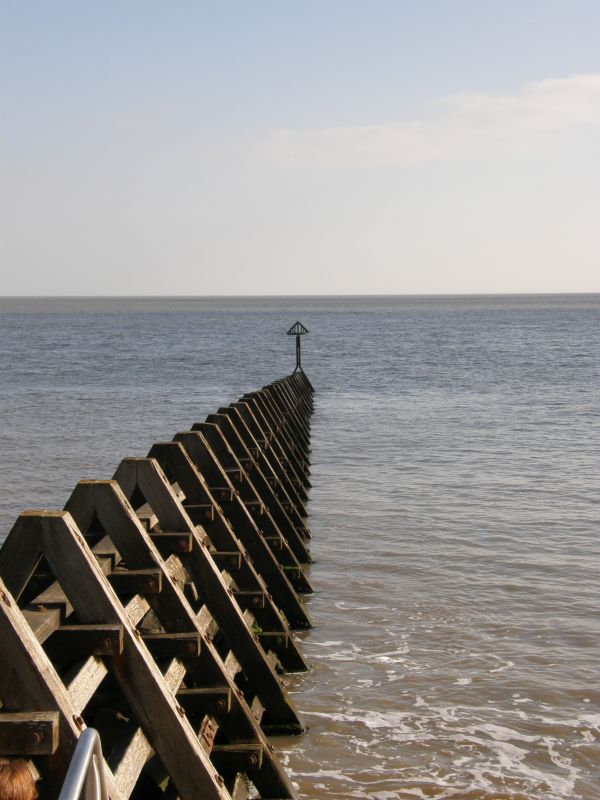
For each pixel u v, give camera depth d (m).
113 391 43.06
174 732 5.43
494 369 54.81
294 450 21.55
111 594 5.44
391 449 25.39
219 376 52.00
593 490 19.50
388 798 7.40
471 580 13.16
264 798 6.96
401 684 9.59
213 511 9.39
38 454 24.80
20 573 5.38
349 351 74.38
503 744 8.35
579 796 7.52
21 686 4.39
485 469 22.12
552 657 10.31
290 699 8.73
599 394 40.38
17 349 77.62
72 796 2.44
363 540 15.45
